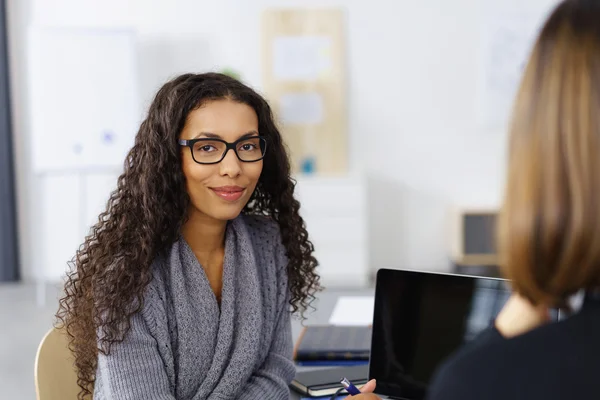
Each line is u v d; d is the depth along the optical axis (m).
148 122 1.27
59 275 5.16
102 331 1.19
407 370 1.21
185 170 1.25
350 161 5.22
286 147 1.55
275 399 1.31
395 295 1.23
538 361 0.54
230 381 1.26
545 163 0.54
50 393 1.31
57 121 4.61
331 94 5.12
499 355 0.56
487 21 5.05
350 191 4.81
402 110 5.18
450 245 5.19
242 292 1.31
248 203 1.48
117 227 1.27
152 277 1.24
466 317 1.17
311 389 1.34
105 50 4.62
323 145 5.16
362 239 4.84
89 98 4.62
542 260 0.54
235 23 5.10
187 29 5.09
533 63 0.57
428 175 5.24
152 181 1.24
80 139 4.63
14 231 5.09
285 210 1.44
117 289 1.20
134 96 4.66
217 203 1.24
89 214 5.07
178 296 1.24
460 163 5.22
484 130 5.18
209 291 1.27
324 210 4.83
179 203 1.26
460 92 5.15
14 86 5.05
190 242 1.31
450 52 5.11
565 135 0.53
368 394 1.15
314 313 1.98
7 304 4.53
